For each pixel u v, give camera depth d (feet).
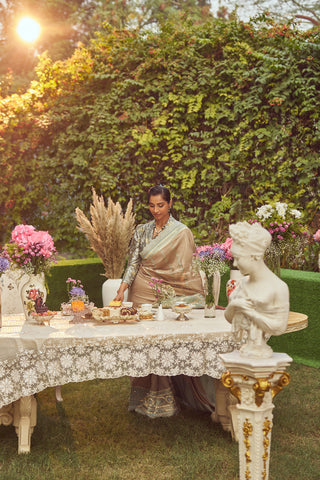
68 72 23.50
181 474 9.58
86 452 10.61
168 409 12.41
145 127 22.13
